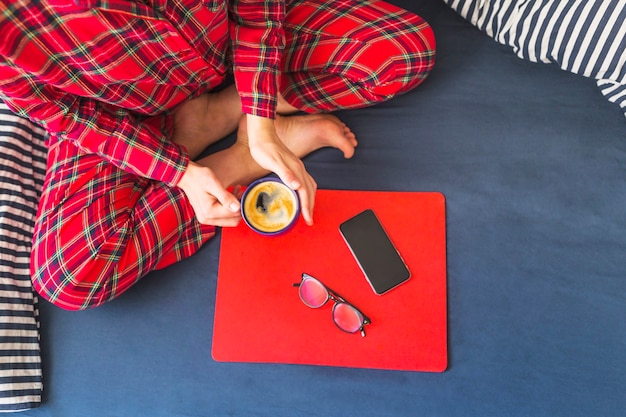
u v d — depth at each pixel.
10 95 0.97
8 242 1.29
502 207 1.30
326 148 1.38
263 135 1.10
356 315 1.24
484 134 1.34
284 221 1.16
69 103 1.05
